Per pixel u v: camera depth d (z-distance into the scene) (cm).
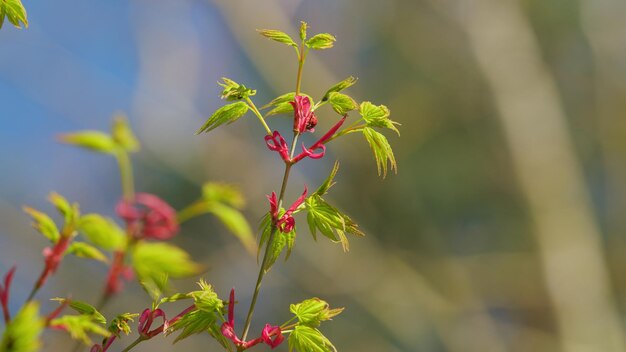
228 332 133
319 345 134
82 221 114
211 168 1013
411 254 1095
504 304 1098
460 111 1144
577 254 1055
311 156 139
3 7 138
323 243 1021
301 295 1010
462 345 1050
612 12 1152
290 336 135
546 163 1086
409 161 1143
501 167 1119
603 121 1166
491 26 1119
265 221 140
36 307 96
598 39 1152
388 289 1052
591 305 1039
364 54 1202
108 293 121
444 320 1054
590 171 1194
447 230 1146
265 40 1073
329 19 1169
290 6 1110
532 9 1200
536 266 1067
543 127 1097
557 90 1143
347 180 1108
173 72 1063
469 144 1140
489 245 1134
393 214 1121
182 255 101
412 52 1172
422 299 1062
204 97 1118
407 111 1158
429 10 1162
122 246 113
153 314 131
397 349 1045
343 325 1035
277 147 139
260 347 676
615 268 1148
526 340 1063
